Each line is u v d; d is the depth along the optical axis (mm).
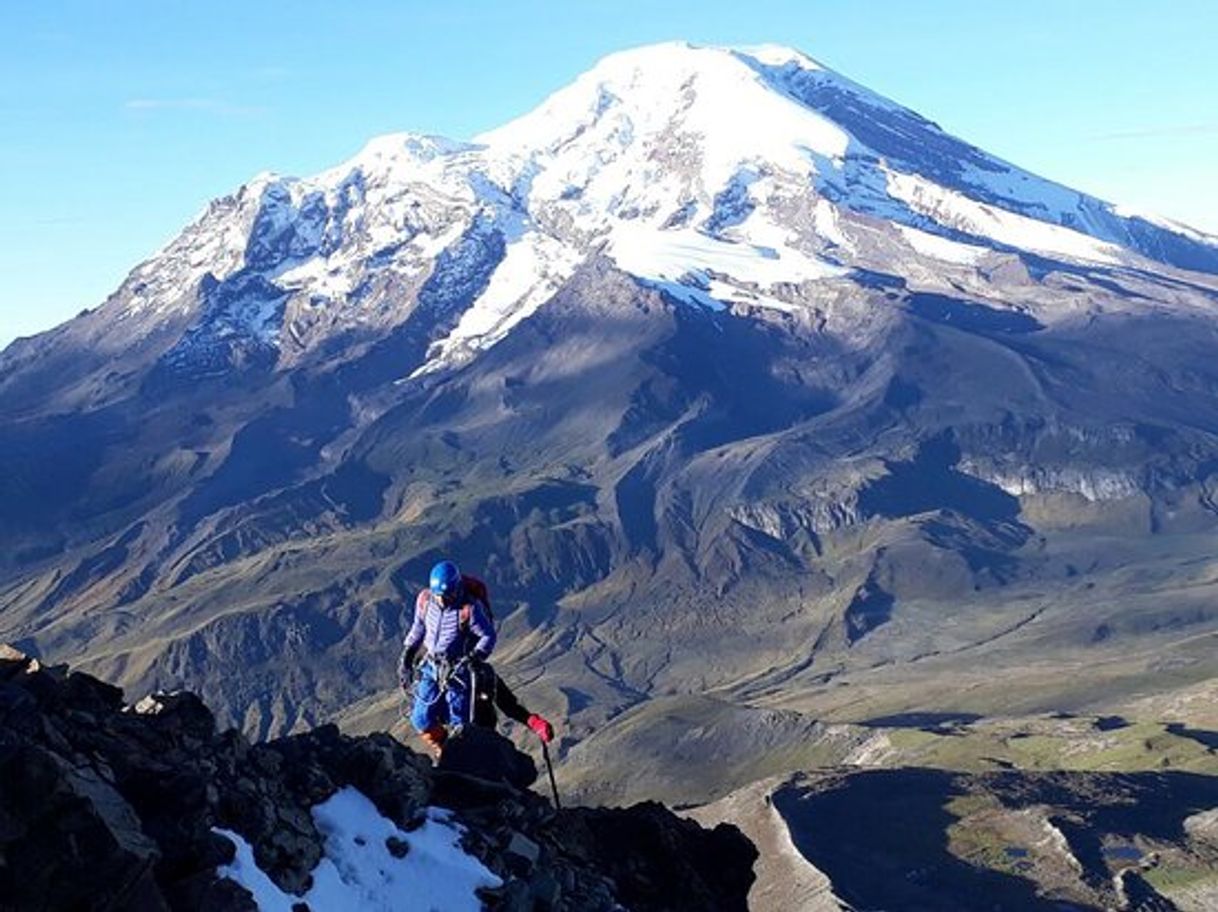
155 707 17062
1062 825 147250
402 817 17656
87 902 13578
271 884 15367
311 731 18500
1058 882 133375
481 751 19547
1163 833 145750
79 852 13602
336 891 16094
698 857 21531
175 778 15211
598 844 20406
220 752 16812
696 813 168375
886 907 127625
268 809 16047
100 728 16000
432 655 20062
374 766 17922
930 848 143875
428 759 19234
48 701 15930
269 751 17422
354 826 17109
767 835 150375
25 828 13438
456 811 18641
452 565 20203
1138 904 126750
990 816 152625
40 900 13406
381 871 16781
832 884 131125
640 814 21250
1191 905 126250
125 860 13703
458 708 19859
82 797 13695
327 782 17344
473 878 17328
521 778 20031
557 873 18266
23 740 13844
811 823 151125
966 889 130625
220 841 15070
